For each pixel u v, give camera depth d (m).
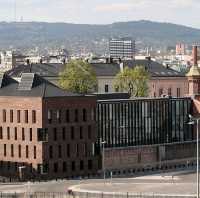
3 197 189.88
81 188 198.00
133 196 182.00
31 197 189.25
